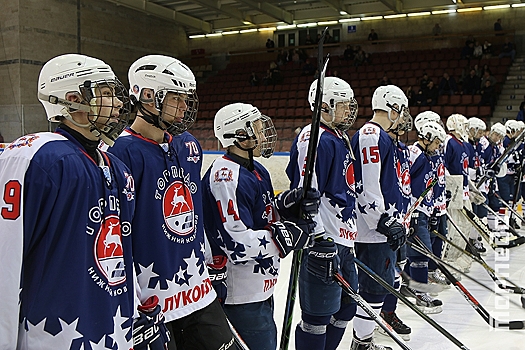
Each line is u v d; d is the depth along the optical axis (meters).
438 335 3.47
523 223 7.60
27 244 1.29
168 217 1.80
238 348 2.07
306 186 2.21
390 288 2.79
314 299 2.58
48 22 14.78
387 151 3.03
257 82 16.78
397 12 16.19
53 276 1.31
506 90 13.80
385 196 3.06
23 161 1.28
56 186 1.29
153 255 1.76
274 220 2.33
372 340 3.08
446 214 4.71
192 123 1.83
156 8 16.77
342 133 2.80
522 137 5.50
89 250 1.37
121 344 1.46
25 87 14.35
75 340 1.33
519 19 15.39
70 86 1.38
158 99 1.73
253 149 2.19
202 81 18.94
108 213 1.43
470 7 15.80
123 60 17.17
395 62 16.08
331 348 2.85
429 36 16.30
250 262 2.17
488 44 14.84
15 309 1.25
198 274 1.90
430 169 4.34
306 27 18.30
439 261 3.42
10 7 14.18
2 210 1.26
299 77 16.47
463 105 13.27
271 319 2.24
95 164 1.42
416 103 13.57
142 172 1.74
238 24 18.92
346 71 16.25
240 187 2.10
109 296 1.42
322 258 2.45
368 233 3.06
